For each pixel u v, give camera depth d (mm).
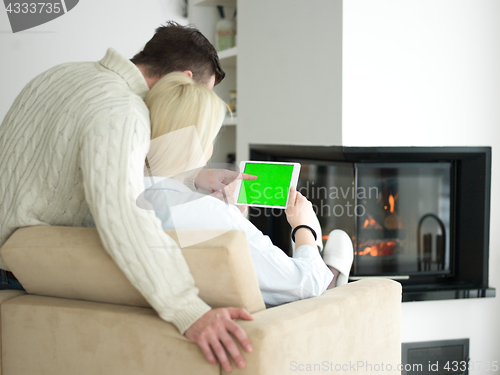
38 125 1057
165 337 895
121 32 3000
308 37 2170
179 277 885
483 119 2146
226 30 3020
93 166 917
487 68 2146
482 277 2148
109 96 1007
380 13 2023
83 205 1086
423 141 2088
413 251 2215
